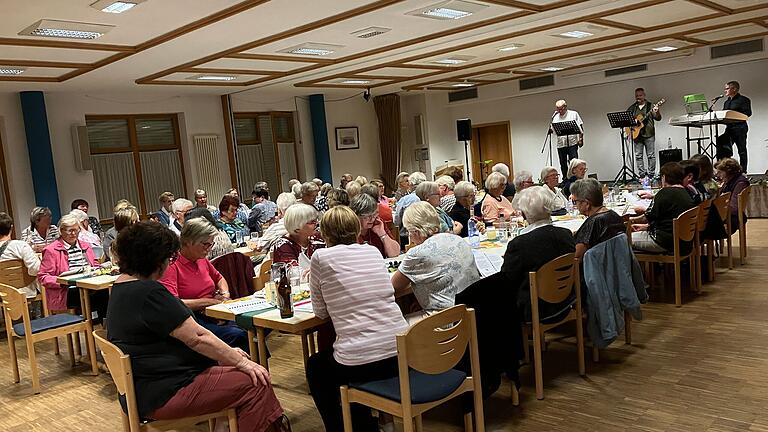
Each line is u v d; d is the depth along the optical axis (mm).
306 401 3750
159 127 10297
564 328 4723
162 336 2502
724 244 7238
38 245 6133
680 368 3701
